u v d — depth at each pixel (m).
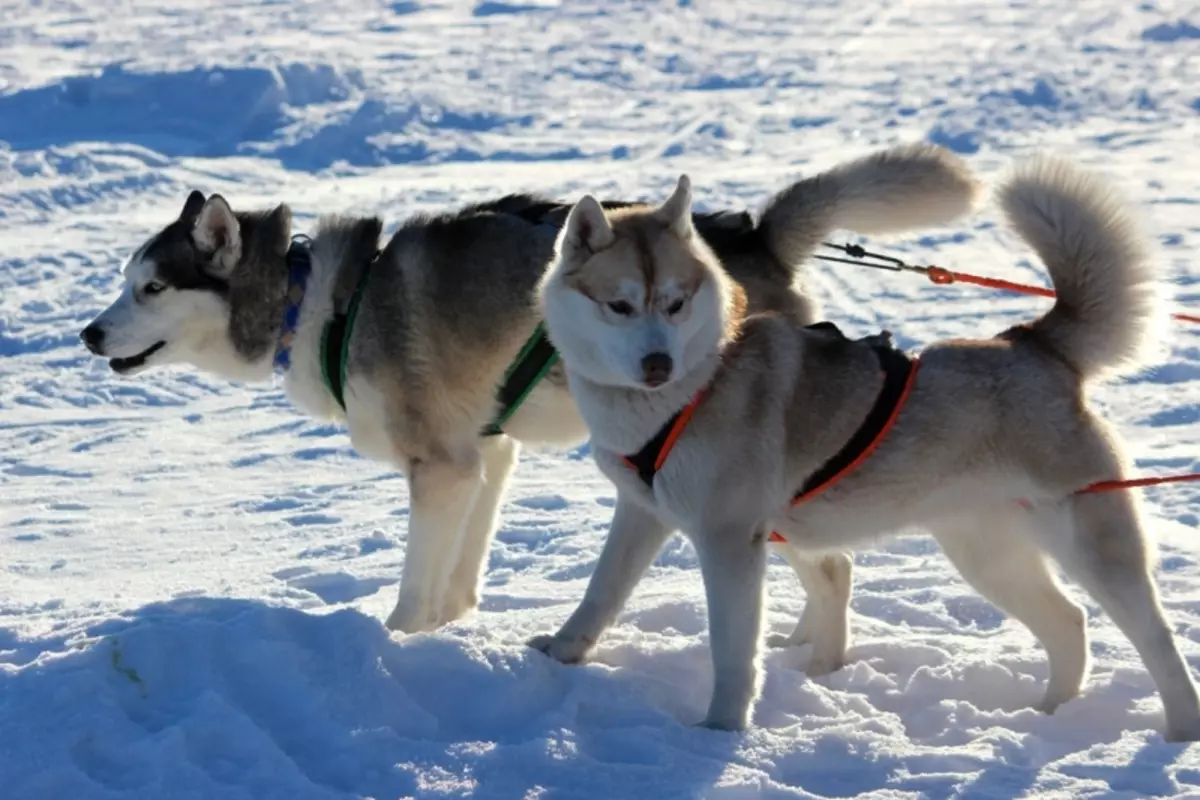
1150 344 4.07
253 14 27.88
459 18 27.62
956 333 9.45
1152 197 12.82
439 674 3.97
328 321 4.97
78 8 28.73
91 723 3.62
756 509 3.94
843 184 4.86
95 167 15.59
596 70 21.81
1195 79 19.23
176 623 4.05
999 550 4.18
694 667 4.33
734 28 26.36
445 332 4.86
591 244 3.95
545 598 5.39
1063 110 17.69
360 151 16.72
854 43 24.25
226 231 4.98
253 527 6.79
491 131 17.81
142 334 5.03
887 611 5.09
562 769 3.55
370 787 3.46
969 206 4.90
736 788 3.47
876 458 3.98
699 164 15.48
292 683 3.83
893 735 3.88
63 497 7.40
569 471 7.66
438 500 4.91
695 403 3.89
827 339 4.11
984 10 27.31
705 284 3.88
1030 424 3.93
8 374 9.68
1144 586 3.90
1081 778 3.55
